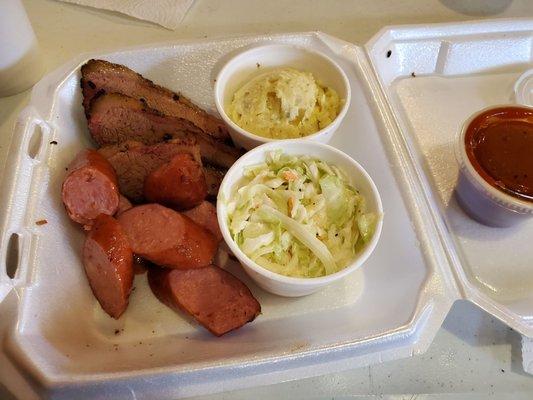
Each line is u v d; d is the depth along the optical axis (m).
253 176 0.26
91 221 0.26
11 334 0.20
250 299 0.25
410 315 0.23
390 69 0.35
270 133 0.29
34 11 0.38
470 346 0.25
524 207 0.25
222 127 0.30
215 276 0.25
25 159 0.24
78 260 0.25
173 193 0.26
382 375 0.24
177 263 0.25
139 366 0.21
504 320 0.23
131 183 0.28
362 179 0.25
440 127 0.34
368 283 0.26
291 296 0.25
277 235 0.24
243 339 0.24
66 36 0.36
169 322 0.25
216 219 0.28
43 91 0.28
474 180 0.26
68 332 0.23
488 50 0.36
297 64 0.31
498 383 0.24
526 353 0.24
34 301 0.22
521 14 0.41
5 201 0.23
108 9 0.38
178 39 0.35
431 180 0.31
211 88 0.32
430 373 0.24
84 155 0.26
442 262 0.25
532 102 0.34
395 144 0.28
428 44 0.36
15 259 0.24
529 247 0.29
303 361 0.21
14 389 0.19
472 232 0.29
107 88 0.29
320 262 0.24
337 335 0.22
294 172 0.25
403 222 0.26
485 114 0.28
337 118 0.28
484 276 0.27
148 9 0.38
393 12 0.40
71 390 0.19
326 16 0.39
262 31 0.37
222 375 0.21
